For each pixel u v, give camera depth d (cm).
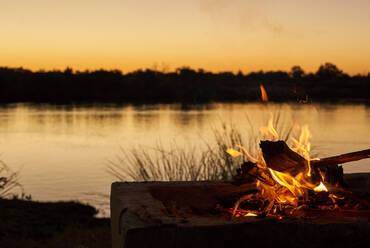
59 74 10656
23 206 591
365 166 897
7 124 4872
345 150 1574
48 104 10744
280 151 191
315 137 2202
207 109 7812
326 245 158
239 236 158
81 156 2252
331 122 4278
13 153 2444
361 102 12200
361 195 223
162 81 10506
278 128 459
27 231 457
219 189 230
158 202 194
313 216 179
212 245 156
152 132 3581
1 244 397
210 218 170
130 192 214
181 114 6425
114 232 212
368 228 158
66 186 1312
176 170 475
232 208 201
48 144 2961
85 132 3909
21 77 10625
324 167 219
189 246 155
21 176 1525
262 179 202
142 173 483
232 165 459
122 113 7175
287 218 165
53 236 445
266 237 160
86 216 600
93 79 10806
